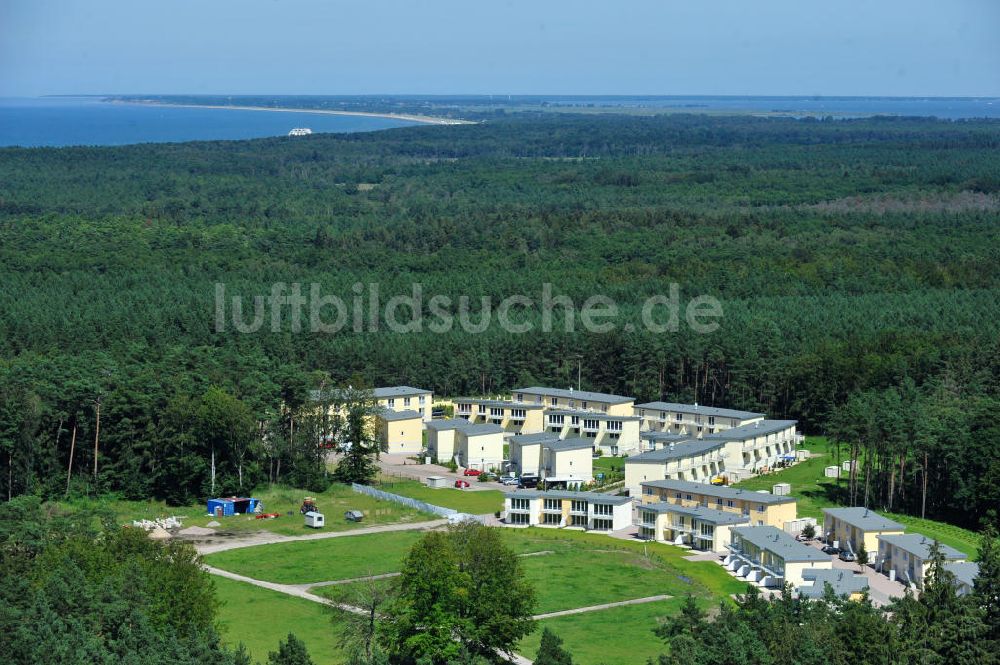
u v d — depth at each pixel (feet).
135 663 349.82
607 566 557.33
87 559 426.51
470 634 437.17
